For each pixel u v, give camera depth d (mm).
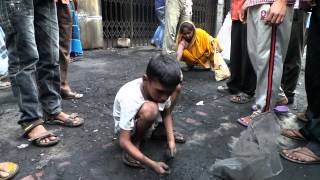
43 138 2244
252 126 1912
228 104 3266
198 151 2252
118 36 6906
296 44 3070
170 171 1987
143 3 7203
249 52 2645
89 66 4848
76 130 2531
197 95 3547
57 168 1987
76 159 2100
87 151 2209
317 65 2211
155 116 1952
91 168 1998
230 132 2582
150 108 1891
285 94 3316
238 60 3371
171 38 5207
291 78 3236
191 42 4387
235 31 3268
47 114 2604
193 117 2887
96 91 3586
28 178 1876
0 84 3713
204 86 3928
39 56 2434
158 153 2197
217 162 2004
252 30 2559
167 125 2205
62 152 2184
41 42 2396
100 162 2070
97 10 6203
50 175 1912
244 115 2959
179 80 1806
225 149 2291
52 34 2422
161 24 6641
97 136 2438
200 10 8328
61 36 3051
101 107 3070
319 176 1974
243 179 1889
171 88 1780
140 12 7230
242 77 3279
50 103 2570
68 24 3068
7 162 2010
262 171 1848
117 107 2064
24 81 2189
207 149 2285
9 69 2201
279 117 2932
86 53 5934
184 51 4453
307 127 2385
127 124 1845
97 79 4109
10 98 3287
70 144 2301
